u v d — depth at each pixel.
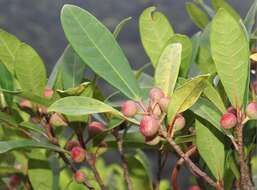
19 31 3.63
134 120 0.44
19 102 0.52
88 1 3.42
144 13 0.51
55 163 0.63
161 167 0.55
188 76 0.54
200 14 0.64
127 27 3.37
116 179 0.87
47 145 0.50
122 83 0.46
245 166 0.44
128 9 3.41
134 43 3.38
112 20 3.38
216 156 0.48
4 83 0.50
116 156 2.08
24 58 0.49
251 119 0.46
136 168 0.58
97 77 0.51
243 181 0.44
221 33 0.43
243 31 0.44
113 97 0.56
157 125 0.43
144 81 0.62
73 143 0.52
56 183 0.62
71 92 0.47
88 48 0.46
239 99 0.44
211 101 0.46
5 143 0.48
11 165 0.66
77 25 0.47
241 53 0.44
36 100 0.48
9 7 3.69
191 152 0.49
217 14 0.43
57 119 0.50
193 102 0.44
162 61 0.46
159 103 0.44
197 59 0.54
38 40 3.65
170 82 0.45
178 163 0.50
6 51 0.51
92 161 0.51
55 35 3.68
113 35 0.47
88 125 0.53
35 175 0.60
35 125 0.52
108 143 0.56
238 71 0.44
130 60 3.33
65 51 0.52
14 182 0.62
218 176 0.48
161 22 0.52
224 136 0.48
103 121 0.58
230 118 0.43
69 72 0.52
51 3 3.69
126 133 0.55
